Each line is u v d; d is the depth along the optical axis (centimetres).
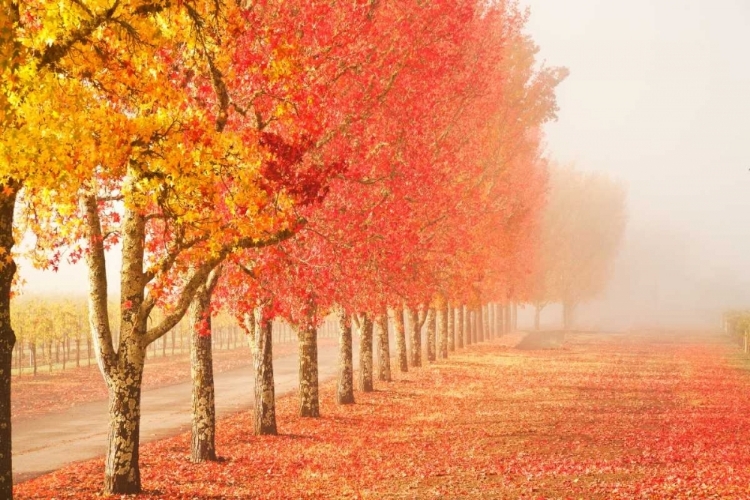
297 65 1245
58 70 945
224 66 1245
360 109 1991
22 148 843
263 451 2086
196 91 1432
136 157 1038
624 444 2178
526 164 5300
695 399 3353
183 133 1058
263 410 2378
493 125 3909
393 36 2098
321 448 2139
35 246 1346
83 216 1456
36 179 886
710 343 7988
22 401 3572
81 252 1407
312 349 2792
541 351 6538
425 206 2734
